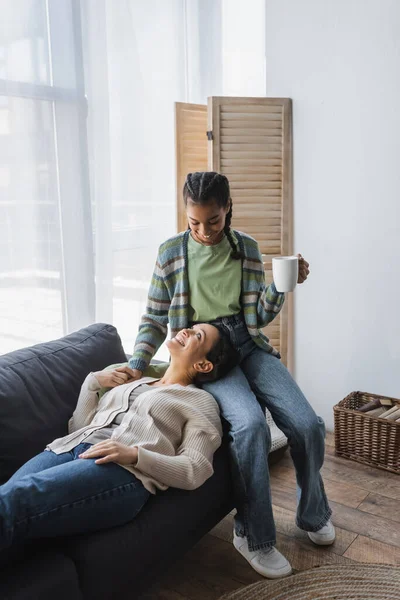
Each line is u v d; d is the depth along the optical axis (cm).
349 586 184
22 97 250
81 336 223
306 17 271
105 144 287
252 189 286
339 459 271
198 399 186
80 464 155
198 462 169
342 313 286
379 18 254
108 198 292
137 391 190
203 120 296
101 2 277
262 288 206
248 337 208
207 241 199
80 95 270
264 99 281
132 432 175
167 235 342
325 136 276
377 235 270
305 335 298
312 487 197
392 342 275
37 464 171
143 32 311
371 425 259
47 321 270
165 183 335
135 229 322
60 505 144
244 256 203
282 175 287
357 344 284
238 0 337
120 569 151
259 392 202
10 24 244
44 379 197
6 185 249
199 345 195
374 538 210
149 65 316
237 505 190
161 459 163
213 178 188
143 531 157
